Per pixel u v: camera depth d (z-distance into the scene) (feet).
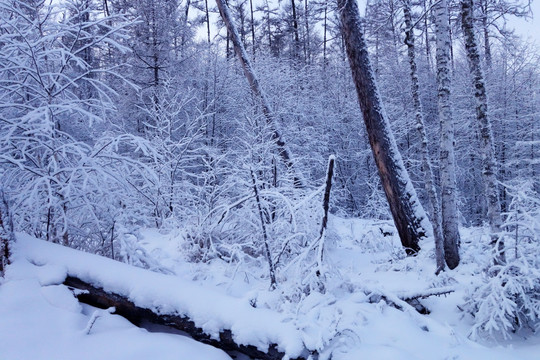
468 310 13.05
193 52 48.62
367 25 23.26
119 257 14.47
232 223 19.30
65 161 13.20
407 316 11.00
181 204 26.22
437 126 47.01
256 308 9.66
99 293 9.74
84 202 13.50
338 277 13.73
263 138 25.95
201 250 18.30
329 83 51.67
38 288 9.20
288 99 42.80
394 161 21.62
